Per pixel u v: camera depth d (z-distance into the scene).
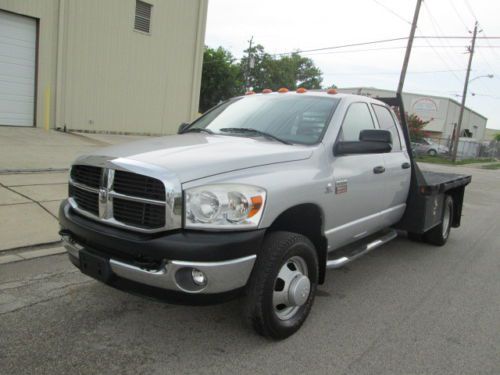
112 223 3.23
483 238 7.86
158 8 18.16
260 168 3.35
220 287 3.00
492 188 17.12
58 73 15.37
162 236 2.97
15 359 3.05
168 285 2.97
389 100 5.76
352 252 4.62
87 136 15.32
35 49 14.80
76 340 3.36
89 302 4.00
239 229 3.05
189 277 2.98
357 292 4.78
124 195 3.15
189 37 19.73
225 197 3.03
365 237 5.18
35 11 14.48
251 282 3.26
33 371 2.93
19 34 14.39
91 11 15.94
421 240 7.10
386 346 3.61
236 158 3.30
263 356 3.31
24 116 14.91
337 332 3.79
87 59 16.14
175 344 3.40
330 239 4.13
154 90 18.75
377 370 3.24
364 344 3.62
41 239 5.41
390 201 5.22
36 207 6.53
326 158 3.95
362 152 4.04
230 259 2.97
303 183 3.52
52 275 4.54
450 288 5.10
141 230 3.06
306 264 3.70
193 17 19.70
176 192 2.95
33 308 3.82
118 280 3.24
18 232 5.55
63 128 15.85
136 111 18.23
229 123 4.60
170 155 3.29
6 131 13.64
